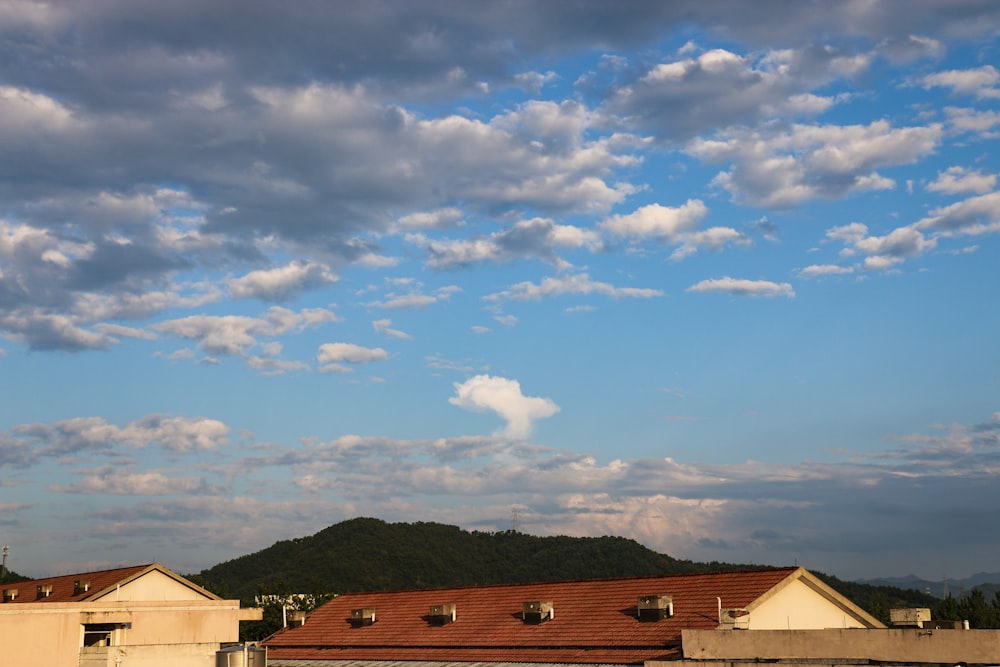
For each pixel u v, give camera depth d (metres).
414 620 69.62
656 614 53.62
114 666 51.62
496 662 57.38
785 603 51.72
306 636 74.75
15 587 81.81
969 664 38.38
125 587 70.56
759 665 42.50
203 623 59.72
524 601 64.25
